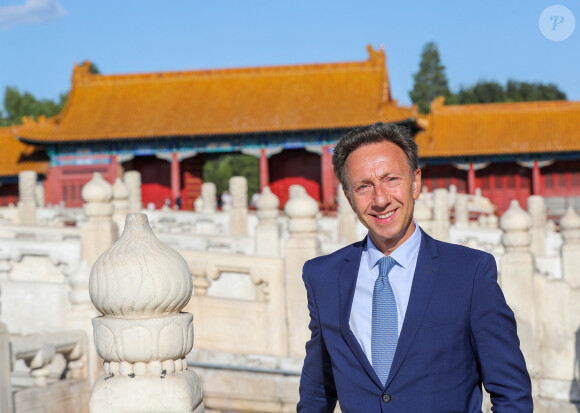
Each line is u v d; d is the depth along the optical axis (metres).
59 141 52.38
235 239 15.25
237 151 53.31
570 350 9.23
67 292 10.43
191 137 52.88
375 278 3.64
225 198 39.44
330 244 14.43
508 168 55.34
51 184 54.12
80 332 8.87
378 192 3.54
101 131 52.66
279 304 9.52
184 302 4.01
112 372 3.86
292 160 55.00
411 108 49.56
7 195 57.81
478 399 3.50
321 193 54.34
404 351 3.41
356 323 3.59
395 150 3.60
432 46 113.81
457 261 3.50
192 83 56.16
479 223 27.67
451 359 3.39
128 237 3.98
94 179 11.21
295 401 9.11
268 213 15.05
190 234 15.34
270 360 9.40
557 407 9.12
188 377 3.90
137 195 23.59
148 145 53.41
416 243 3.63
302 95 53.25
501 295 3.45
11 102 95.00
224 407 9.38
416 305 3.44
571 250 13.39
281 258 9.56
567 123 54.12
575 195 53.97
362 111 50.56
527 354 9.40
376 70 53.91
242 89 54.91
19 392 7.93
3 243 12.43
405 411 3.38
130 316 3.87
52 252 12.21
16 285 10.65
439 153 53.41
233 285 13.05
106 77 57.31
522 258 9.46
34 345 8.15
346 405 3.57
